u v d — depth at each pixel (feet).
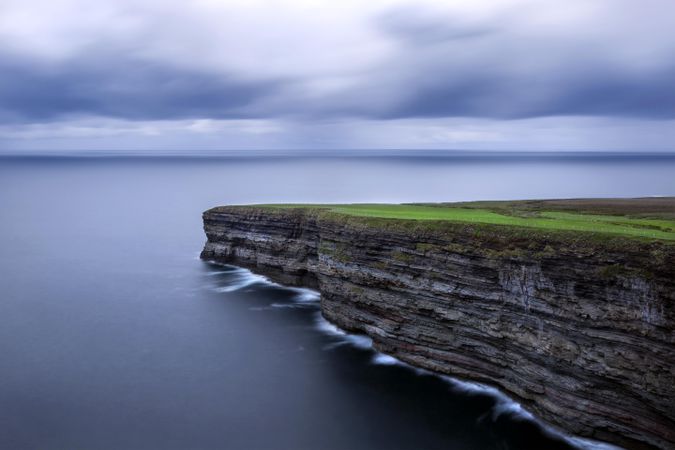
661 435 98.99
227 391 134.82
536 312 116.47
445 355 137.90
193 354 158.10
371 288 155.63
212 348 162.40
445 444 110.73
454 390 131.64
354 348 160.25
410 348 146.10
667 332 95.40
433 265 137.49
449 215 178.19
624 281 101.30
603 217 187.93
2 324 184.75
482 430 115.03
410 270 142.61
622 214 205.46
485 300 126.62
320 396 131.44
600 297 105.19
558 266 111.65
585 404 107.96
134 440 112.78
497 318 124.67
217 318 190.29
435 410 123.24
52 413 123.65
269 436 114.62
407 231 146.20
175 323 185.47
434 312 136.87
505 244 124.36
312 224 215.72
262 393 133.69
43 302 211.41
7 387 136.46
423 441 111.96
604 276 104.06
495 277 124.47
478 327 128.57
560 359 110.93
